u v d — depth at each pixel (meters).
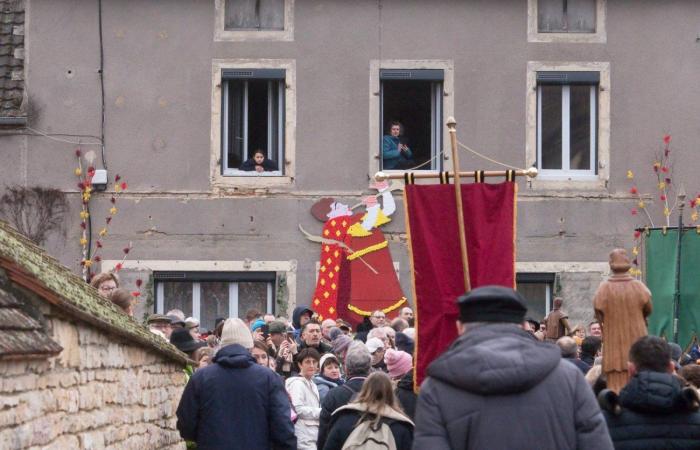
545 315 33.56
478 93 33.47
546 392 8.59
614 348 14.59
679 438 10.33
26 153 32.84
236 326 14.84
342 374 20.33
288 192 33.22
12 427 9.90
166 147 33.22
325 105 33.38
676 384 10.41
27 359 10.20
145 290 32.91
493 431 8.50
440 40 33.47
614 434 10.43
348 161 33.31
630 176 33.47
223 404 14.52
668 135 33.56
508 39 33.53
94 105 33.09
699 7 33.69
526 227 33.44
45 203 32.72
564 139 33.62
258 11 33.50
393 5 33.47
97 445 12.36
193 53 33.28
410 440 13.68
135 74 33.22
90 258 32.78
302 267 33.19
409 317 28.73
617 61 33.62
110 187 33.00
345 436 13.79
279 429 14.63
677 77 33.66
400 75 33.38
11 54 33.25
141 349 14.42
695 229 26.50
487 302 8.83
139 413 14.27
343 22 33.47
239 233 33.22
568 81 33.47
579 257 33.41
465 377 8.52
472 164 33.34
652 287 26.97
